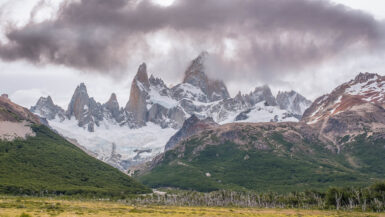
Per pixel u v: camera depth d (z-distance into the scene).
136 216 193.38
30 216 157.50
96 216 181.75
